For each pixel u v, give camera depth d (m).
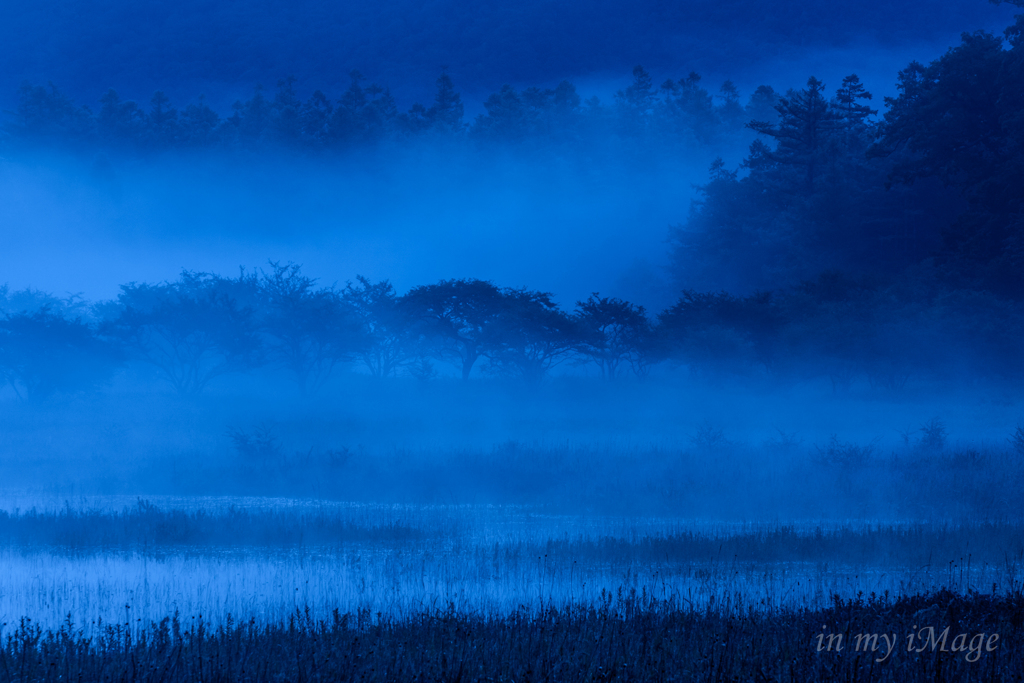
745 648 7.19
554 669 6.82
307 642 7.67
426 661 7.07
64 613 9.81
